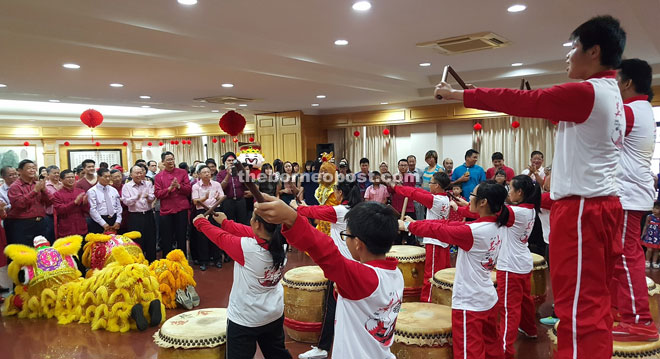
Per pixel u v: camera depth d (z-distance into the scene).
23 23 3.36
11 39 3.55
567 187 1.41
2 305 4.37
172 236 5.64
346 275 1.31
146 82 5.86
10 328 3.77
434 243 3.76
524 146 8.10
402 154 9.64
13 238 4.75
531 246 5.87
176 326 2.67
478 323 2.30
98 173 5.34
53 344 3.42
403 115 9.03
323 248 1.26
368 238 1.46
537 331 3.47
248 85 6.30
